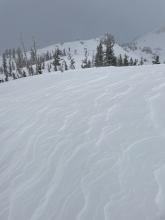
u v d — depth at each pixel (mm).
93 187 5973
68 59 111375
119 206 5289
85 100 10992
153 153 6652
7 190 6586
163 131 7535
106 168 6488
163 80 11625
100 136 7961
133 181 5871
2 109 12781
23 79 21656
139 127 7992
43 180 6633
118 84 12203
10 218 5656
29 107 11945
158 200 5195
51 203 5816
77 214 5355
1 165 7777
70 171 6707
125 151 6973
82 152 7352
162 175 5848
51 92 13523
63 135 8516
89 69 19703
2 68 141000
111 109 9586
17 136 9297
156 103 9320
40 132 9117
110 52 50250
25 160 7676
